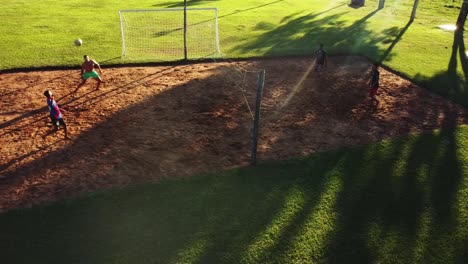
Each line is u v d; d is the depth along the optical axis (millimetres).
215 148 11195
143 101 14125
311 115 13547
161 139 11562
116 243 7586
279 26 26047
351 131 12484
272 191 9297
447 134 12375
